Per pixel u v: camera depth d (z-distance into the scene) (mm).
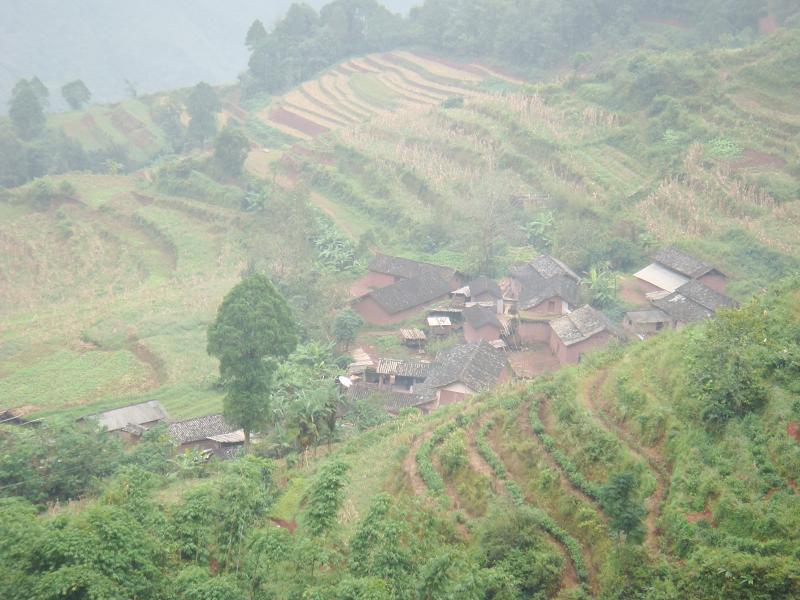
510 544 21641
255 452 38281
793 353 23156
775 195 63406
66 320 64562
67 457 31859
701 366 24750
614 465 24375
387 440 34688
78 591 15336
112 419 44062
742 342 24312
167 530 20766
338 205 88938
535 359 51656
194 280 74000
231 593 17609
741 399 22312
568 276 59781
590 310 50906
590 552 21594
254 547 19656
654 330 51656
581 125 85000
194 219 89688
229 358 37375
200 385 52781
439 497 26391
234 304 37875
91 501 29547
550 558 20844
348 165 95375
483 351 46312
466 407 36344
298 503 27203
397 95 119688
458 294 63469
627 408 26812
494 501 25047
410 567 18562
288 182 96312
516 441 28734
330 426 37531
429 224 75625
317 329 56719
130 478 23797
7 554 16578
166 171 99688
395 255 73562
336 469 22000
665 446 23969
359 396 46594
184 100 141750
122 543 17078
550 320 54312
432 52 136750
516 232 71312
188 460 34906
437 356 52094
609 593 19359
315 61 141500
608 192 72125
